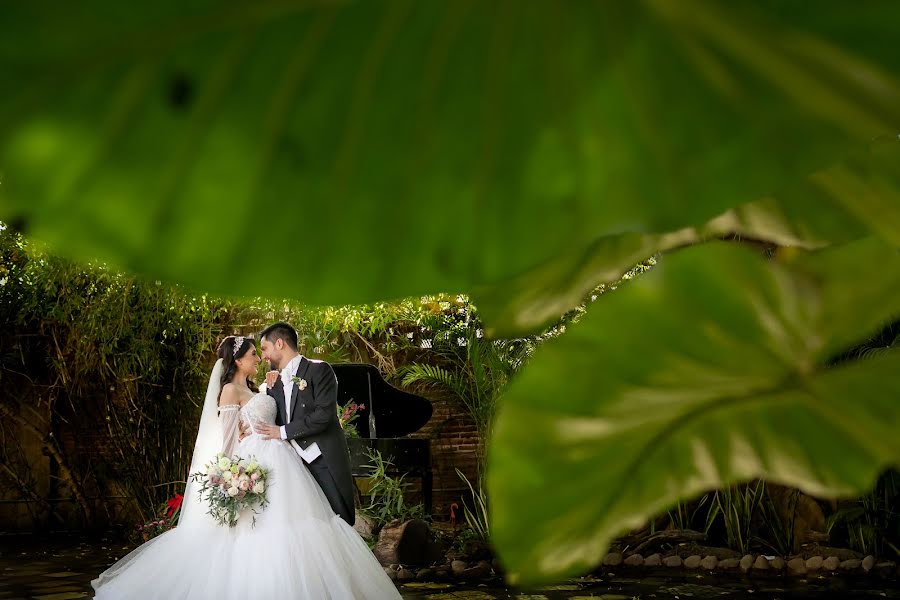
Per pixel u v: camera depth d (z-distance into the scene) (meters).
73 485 8.70
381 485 6.68
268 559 3.80
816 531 6.70
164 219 0.20
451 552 6.45
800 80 0.22
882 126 0.22
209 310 7.94
